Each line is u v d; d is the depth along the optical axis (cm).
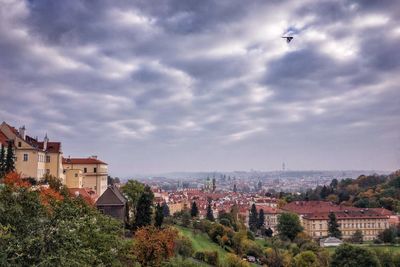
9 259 2453
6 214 2744
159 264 6481
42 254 2614
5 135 10219
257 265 13575
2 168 8781
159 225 10412
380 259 14125
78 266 2800
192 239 14500
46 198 3972
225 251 14275
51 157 11350
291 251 15512
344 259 12988
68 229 2870
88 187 13862
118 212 10306
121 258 4966
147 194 10075
